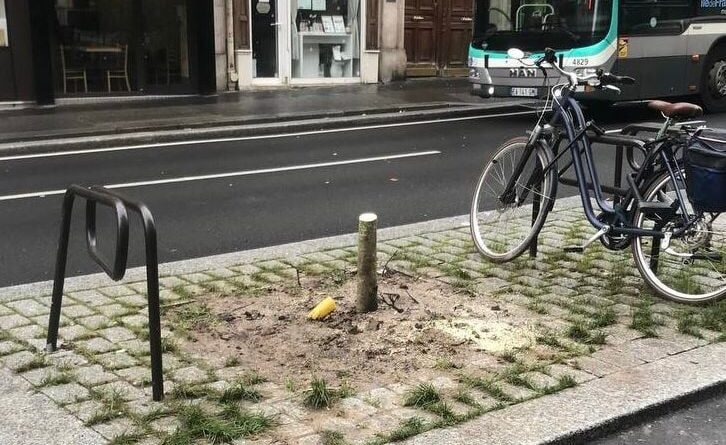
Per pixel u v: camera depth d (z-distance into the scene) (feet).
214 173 31.65
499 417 11.28
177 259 20.36
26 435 10.71
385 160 34.45
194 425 10.91
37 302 16.03
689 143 15.40
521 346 13.83
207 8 53.52
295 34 59.26
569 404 11.68
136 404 11.62
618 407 11.62
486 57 44.75
